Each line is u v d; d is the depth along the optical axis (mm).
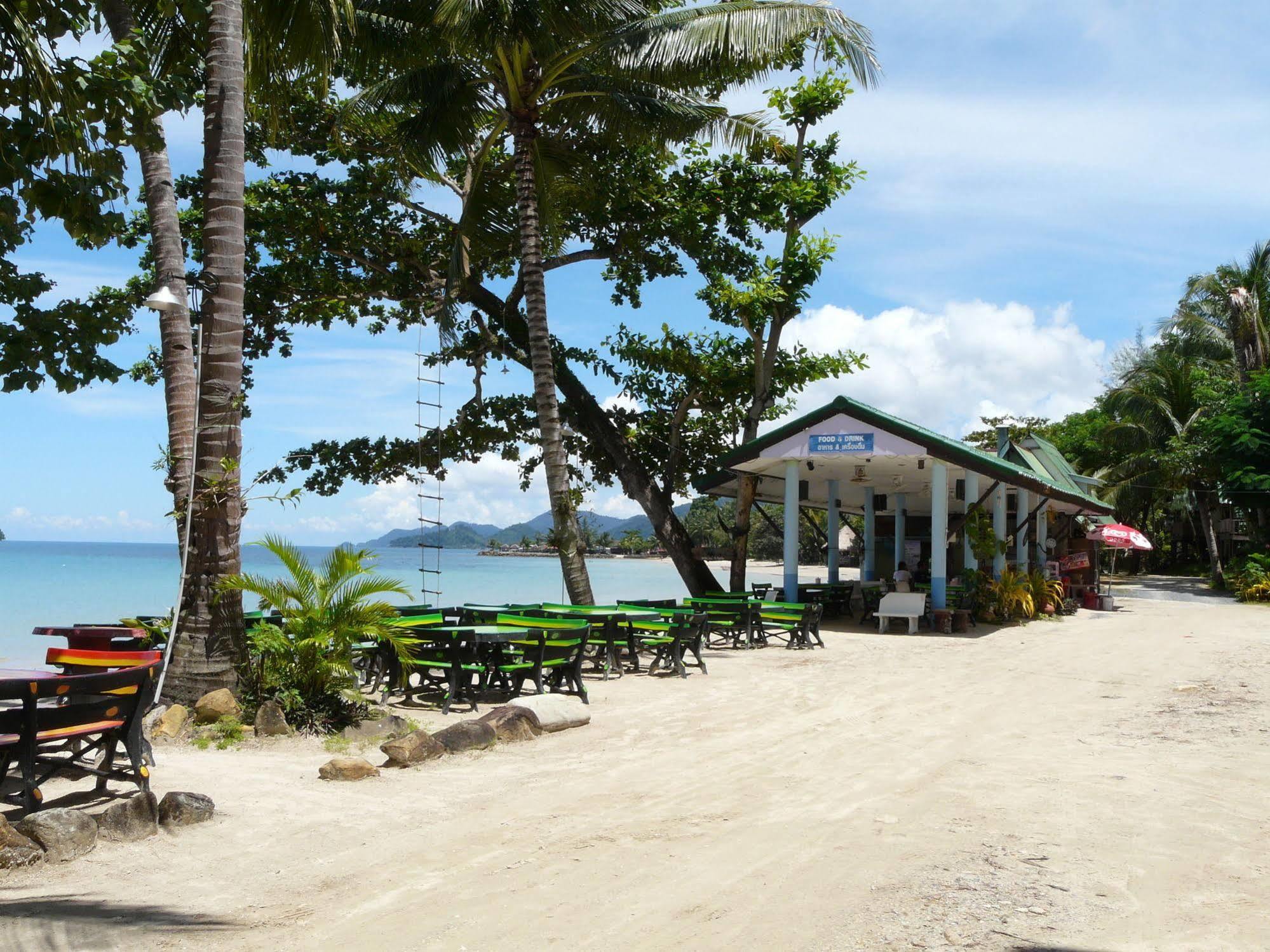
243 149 9086
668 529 22203
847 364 22453
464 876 4824
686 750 7969
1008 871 4902
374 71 17688
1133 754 7883
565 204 20938
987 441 54438
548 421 16422
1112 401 45312
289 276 20562
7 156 5859
